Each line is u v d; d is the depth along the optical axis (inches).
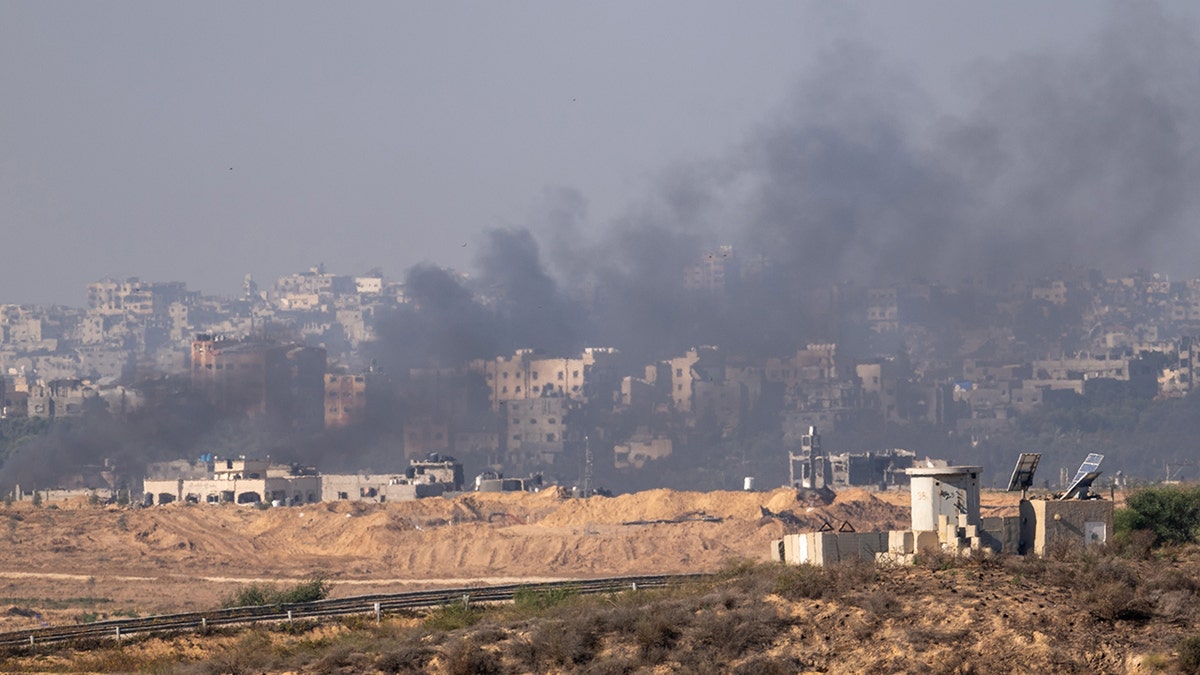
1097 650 6491.1
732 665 6801.2
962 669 6476.4
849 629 6855.3
